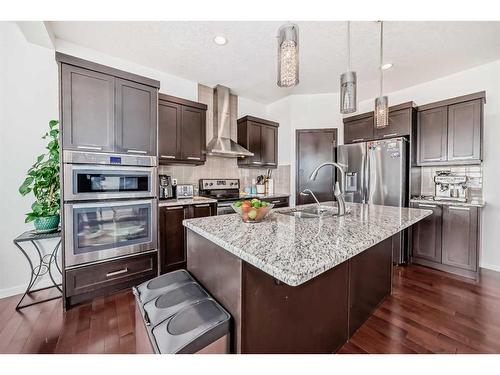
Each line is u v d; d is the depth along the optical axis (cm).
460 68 296
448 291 224
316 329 132
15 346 150
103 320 179
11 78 212
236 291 102
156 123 241
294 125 408
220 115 367
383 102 186
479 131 262
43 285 227
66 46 246
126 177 221
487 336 159
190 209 279
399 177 294
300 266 79
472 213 254
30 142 220
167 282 135
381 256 197
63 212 191
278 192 435
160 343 91
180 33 232
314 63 289
